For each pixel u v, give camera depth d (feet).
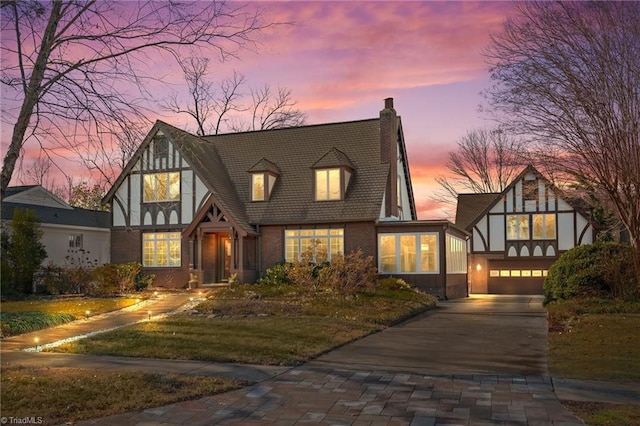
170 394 25.80
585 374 29.91
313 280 70.85
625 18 57.41
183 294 77.77
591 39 58.23
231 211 85.87
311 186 89.66
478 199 132.46
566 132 61.67
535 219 113.60
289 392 26.71
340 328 45.27
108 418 22.82
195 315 54.03
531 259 113.70
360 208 84.48
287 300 63.46
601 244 65.05
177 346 37.45
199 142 93.35
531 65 61.16
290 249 87.51
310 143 96.48
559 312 54.34
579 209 109.40
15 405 23.70
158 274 90.12
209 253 90.48
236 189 93.56
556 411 23.29
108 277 80.23
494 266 116.37
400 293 70.74
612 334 41.98
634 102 57.62
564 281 63.87
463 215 128.57
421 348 38.99
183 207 88.99
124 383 27.25
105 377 28.35
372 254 83.61
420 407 24.14
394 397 25.75
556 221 112.06
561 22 59.41
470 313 63.41
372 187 86.63
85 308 60.29
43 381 27.25
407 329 49.14
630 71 57.36
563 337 42.09
